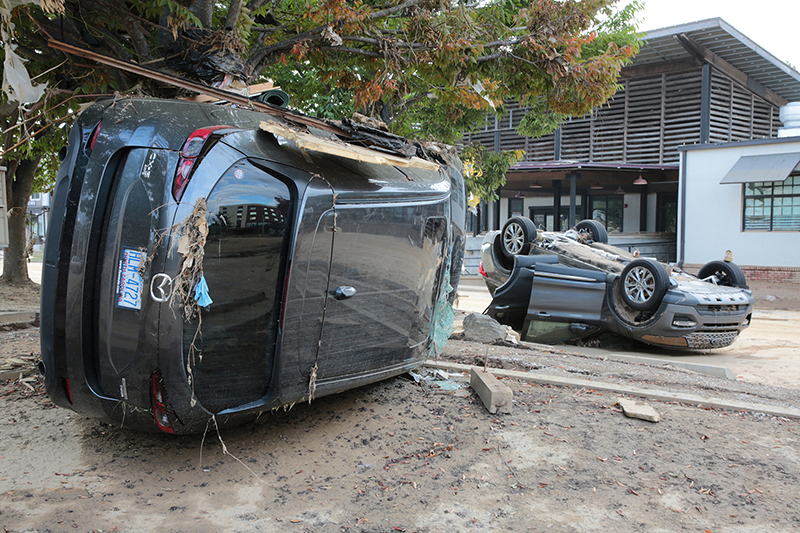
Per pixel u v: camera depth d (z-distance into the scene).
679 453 3.73
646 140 24.50
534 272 8.46
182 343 2.92
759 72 24.03
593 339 8.84
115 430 3.69
